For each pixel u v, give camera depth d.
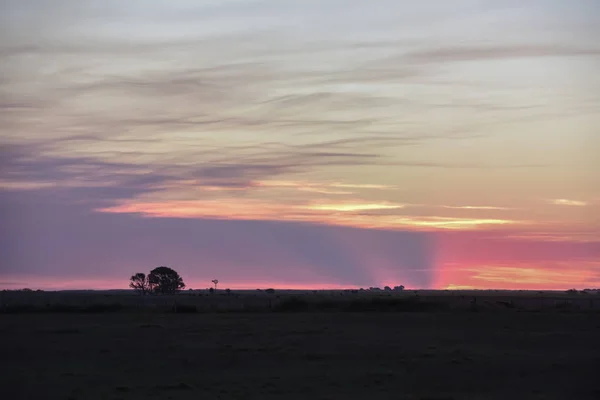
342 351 36.47
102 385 26.06
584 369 29.72
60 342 42.09
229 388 25.27
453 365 30.92
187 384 25.91
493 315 69.06
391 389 25.12
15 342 42.16
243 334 47.19
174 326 55.50
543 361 32.09
